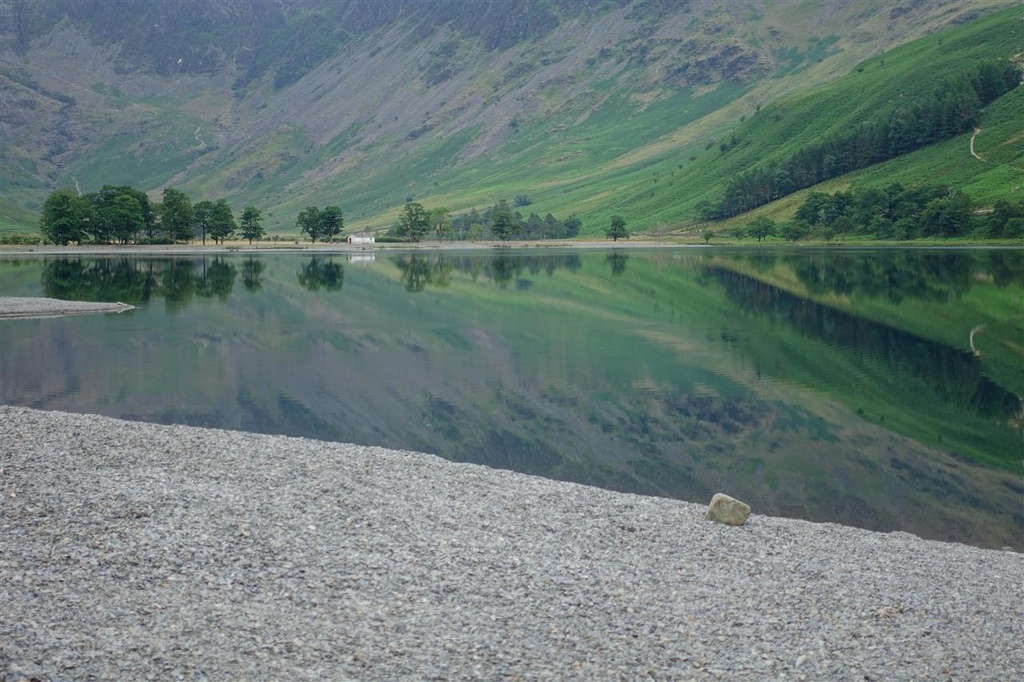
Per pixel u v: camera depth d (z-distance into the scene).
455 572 20.42
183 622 17.44
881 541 24.89
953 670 16.75
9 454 29.44
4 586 18.58
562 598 19.27
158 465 28.72
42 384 52.62
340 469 29.16
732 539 23.97
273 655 16.36
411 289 119.81
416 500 25.86
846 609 19.39
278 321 84.75
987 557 24.03
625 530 24.12
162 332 76.25
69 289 117.94
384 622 17.81
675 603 19.28
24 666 15.52
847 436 41.00
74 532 21.45
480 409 46.06
